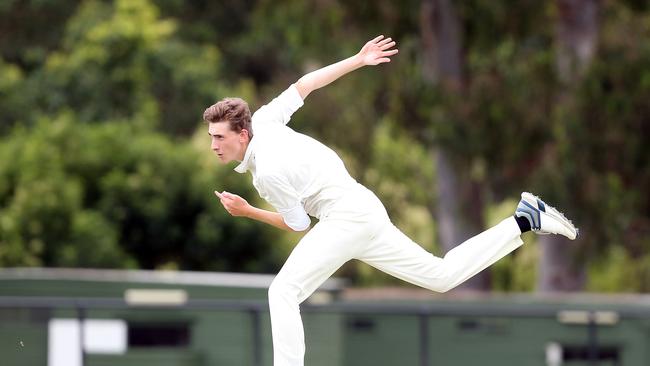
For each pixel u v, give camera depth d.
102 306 45.78
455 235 74.62
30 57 101.00
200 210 76.88
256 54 108.19
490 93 70.81
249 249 77.56
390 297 62.34
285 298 24.16
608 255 74.38
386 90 76.81
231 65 109.38
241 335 52.81
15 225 71.00
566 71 71.25
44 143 75.81
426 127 73.44
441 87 70.69
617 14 75.25
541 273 76.31
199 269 77.62
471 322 56.00
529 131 70.75
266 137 24.19
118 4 93.06
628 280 90.44
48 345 49.53
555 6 73.44
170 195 76.12
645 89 71.75
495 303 60.34
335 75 25.08
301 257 24.22
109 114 89.94
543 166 70.06
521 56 72.88
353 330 54.88
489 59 73.31
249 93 96.00
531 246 90.00
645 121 73.19
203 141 83.88
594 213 70.31
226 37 109.25
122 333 52.19
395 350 55.22
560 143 69.81
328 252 24.16
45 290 57.12
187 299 54.00
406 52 72.56
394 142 83.31
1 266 70.12
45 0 102.50
